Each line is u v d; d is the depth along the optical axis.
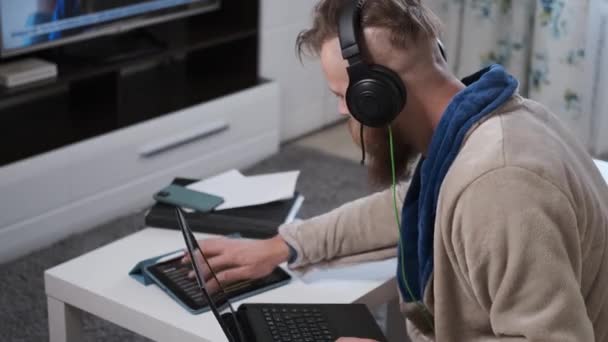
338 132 3.72
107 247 1.72
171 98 3.14
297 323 1.42
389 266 1.64
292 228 1.62
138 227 2.82
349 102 1.16
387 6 1.13
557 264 1.05
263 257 1.57
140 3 3.09
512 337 1.09
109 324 2.25
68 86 3.15
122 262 1.66
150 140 2.93
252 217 1.80
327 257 1.62
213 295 1.42
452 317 1.21
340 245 1.61
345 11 1.15
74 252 2.64
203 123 3.10
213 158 3.18
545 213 1.05
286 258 1.59
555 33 3.31
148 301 1.52
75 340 1.66
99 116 2.95
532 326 1.05
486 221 1.07
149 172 2.96
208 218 1.80
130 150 2.87
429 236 1.23
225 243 1.60
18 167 2.55
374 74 1.14
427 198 1.20
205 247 1.60
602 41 3.34
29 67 2.78
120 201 2.88
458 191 1.09
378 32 1.14
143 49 3.08
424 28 1.15
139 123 2.90
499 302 1.08
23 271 2.52
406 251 1.37
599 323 1.19
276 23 3.42
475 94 1.16
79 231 2.77
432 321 1.40
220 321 1.28
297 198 1.89
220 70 3.46
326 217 1.63
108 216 2.86
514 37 3.48
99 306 1.55
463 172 1.10
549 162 1.09
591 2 3.27
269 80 3.38
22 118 2.92
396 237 1.58
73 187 2.72
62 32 2.88
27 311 2.32
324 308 1.48
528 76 3.57
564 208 1.06
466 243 1.08
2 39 2.72
